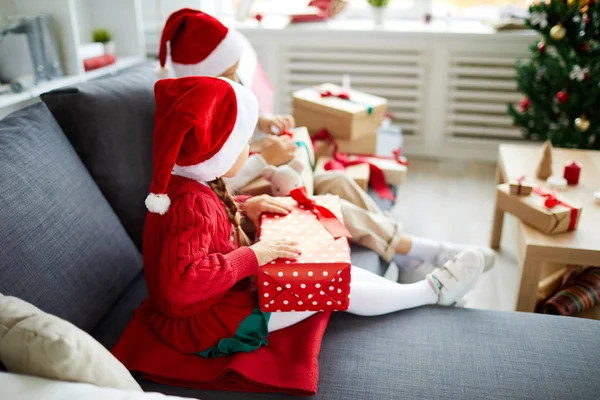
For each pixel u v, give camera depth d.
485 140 3.12
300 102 2.21
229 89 1.09
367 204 1.75
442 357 1.15
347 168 2.00
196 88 1.05
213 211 1.13
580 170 1.93
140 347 1.17
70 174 1.30
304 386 1.05
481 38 2.88
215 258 1.08
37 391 0.74
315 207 1.36
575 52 2.36
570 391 1.06
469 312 1.31
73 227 1.23
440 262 1.71
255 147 1.79
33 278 1.09
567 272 1.90
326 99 2.19
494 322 1.27
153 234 1.14
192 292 1.05
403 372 1.11
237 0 3.18
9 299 0.89
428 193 2.80
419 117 3.12
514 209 1.76
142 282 1.46
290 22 3.11
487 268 1.69
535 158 2.17
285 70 3.11
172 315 1.17
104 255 1.30
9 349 0.81
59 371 0.79
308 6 3.19
